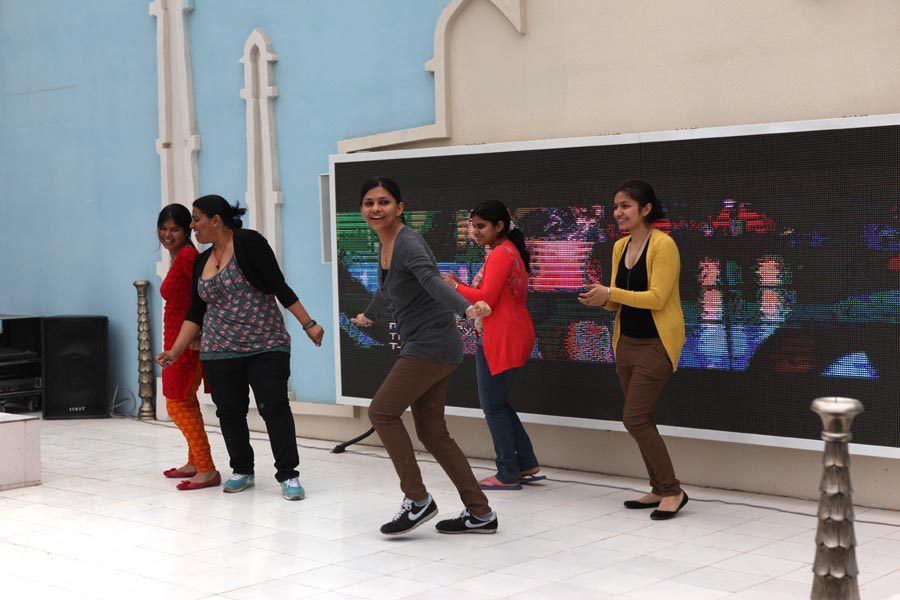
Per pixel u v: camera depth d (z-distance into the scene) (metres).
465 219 7.21
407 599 4.48
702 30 6.39
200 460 6.81
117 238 9.91
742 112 6.27
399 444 5.40
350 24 8.09
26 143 10.59
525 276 6.45
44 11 10.32
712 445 6.49
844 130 5.76
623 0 6.68
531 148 6.88
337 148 8.16
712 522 5.71
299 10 8.38
